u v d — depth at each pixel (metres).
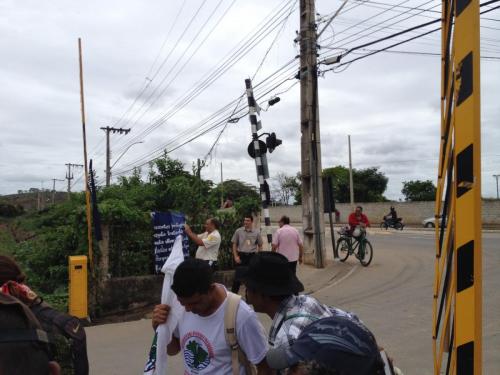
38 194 72.75
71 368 2.76
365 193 61.28
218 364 2.73
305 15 13.57
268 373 2.73
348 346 1.52
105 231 9.12
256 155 10.99
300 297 2.45
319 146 13.88
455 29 2.09
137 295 9.18
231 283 10.75
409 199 64.38
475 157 1.99
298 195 75.38
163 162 14.00
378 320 7.68
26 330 1.84
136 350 6.62
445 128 2.32
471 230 1.99
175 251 3.08
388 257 15.65
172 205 12.31
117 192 13.14
